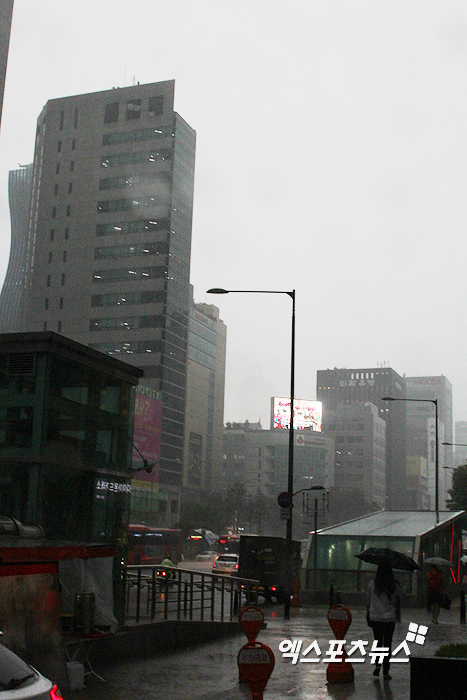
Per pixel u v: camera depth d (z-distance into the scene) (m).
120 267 133.00
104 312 132.25
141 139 136.38
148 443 119.44
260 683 9.24
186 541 117.75
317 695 11.82
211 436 198.25
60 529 14.01
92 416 15.25
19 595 9.09
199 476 180.38
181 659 15.78
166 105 136.75
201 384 193.62
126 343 130.38
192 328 190.12
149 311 130.38
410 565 13.98
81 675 11.93
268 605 39.44
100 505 15.26
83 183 137.88
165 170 134.12
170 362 132.00
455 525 46.84
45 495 13.62
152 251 132.12
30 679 6.17
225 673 14.05
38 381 13.81
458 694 9.20
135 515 114.31
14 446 13.71
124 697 11.33
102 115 139.38
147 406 119.62
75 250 135.88
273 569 40.56
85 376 15.09
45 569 9.55
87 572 13.21
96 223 135.75
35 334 13.83
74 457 14.50
